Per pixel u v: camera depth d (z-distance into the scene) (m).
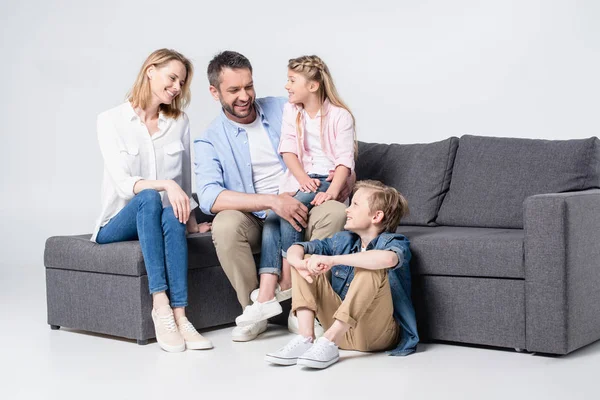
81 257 3.44
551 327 2.84
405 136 4.68
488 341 3.00
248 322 3.21
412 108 4.65
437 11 4.55
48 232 5.86
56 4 5.78
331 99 3.33
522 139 3.65
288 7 5.03
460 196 3.65
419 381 2.61
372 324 2.90
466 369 2.75
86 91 5.71
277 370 2.80
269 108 3.61
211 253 3.48
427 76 4.59
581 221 2.91
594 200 3.02
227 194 3.32
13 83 5.91
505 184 3.55
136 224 3.29
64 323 3.56
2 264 5.77
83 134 5.71
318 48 4.94
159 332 3.16
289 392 2.53
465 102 4.48
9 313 4.03
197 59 5.34
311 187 3.23
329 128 3.32
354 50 4.82
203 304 3.46
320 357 2.77
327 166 3.35
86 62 5.70
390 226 3.02
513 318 2.94
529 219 2.87
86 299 3.45
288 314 3.60
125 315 3.29
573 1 4.18
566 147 3.50
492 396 2.43
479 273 3.00
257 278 3.43
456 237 3.06
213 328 3.59
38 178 5.88
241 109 3.42
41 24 5.83
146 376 2.77
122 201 3.43
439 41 4.55
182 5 5.39
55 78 5.79
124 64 5.60
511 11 4.33
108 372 2.84
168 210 3.24
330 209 3.14
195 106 5.32
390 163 3.88
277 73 5.09
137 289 3.24
